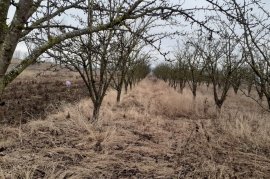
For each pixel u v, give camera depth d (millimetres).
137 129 7426
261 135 6934
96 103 7551
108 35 5977
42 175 4441
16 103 11234
